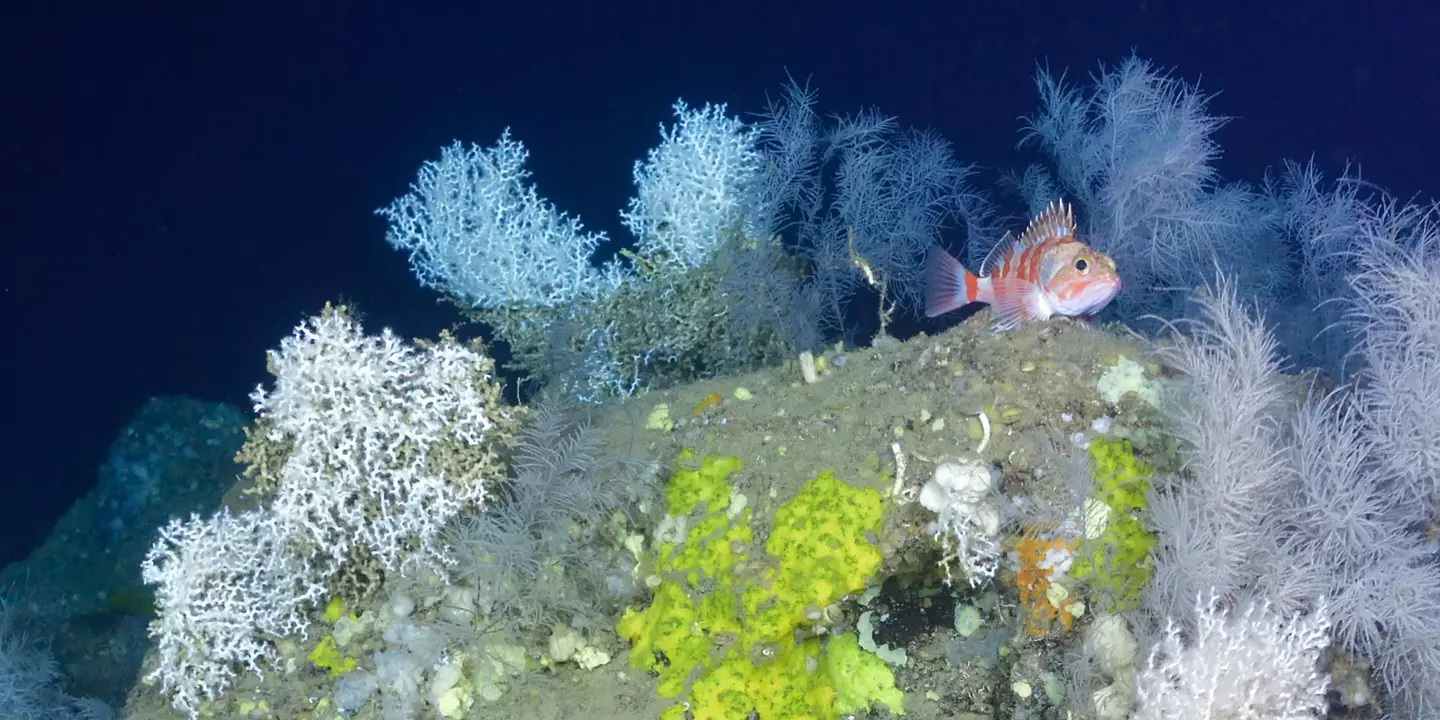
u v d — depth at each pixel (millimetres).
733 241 1877
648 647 1327
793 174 2055
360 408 1336
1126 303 2016
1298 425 1262
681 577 1330
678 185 1864
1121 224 1966
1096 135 2160
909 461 1349
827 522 1319
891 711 1297
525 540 1353
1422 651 1192
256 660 1371
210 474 2199
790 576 1303
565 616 1362
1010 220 2309
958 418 1376
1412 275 1317
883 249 2090
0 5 7031
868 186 2121
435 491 1354
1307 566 1217
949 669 1326
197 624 1344
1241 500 1213
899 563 1333
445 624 1335
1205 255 2016
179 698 1334
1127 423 1331
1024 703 1278
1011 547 1307
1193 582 1208
